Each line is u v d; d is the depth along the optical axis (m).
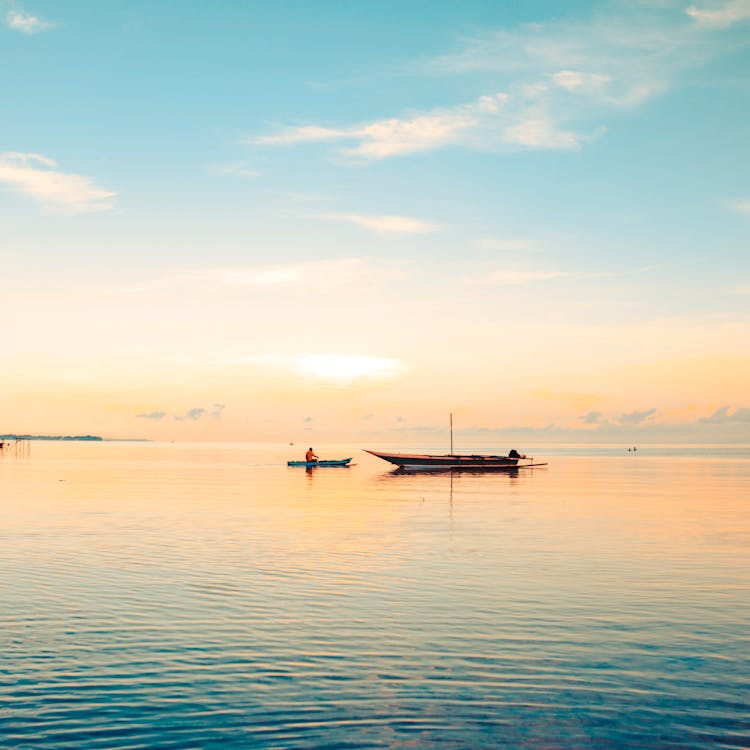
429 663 17.48
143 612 21.50
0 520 42.66
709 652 18.36
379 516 45.34
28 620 20.67
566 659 17.80
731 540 35.38
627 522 42.59
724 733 14.07
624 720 14.58
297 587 24.66
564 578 26.25
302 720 14.48
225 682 16.27
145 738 13.73
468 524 41.34
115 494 63.06
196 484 77.94
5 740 13.60
